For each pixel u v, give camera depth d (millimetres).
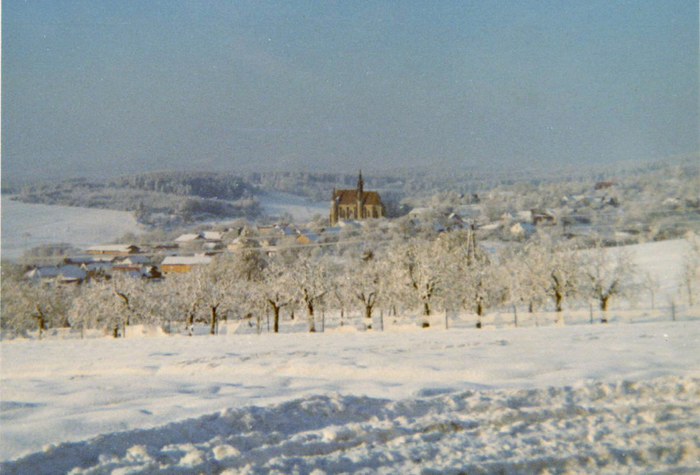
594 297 58938
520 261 64000
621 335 24688
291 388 13672
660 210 102938
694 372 14062
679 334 24422
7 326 76625
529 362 16750
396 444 8703
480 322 48844
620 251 61531
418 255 61906
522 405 10844
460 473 7652
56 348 35094
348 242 120562
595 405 10773
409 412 10422
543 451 8438
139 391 13477
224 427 9328
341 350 22844
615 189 123750
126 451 8055
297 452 8289
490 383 13742
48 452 7766
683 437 9047
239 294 67250
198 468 7484
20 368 23250
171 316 66062
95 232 195250
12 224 196750
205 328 68250
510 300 63500
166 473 7273
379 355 19891
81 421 9898
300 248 119500
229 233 182250
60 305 79062
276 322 63031
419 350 21406
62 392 13688
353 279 66562
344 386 13688
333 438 8867
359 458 8023
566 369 15422
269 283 65188
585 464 8062
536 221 127812
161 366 20078
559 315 48188
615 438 9016
